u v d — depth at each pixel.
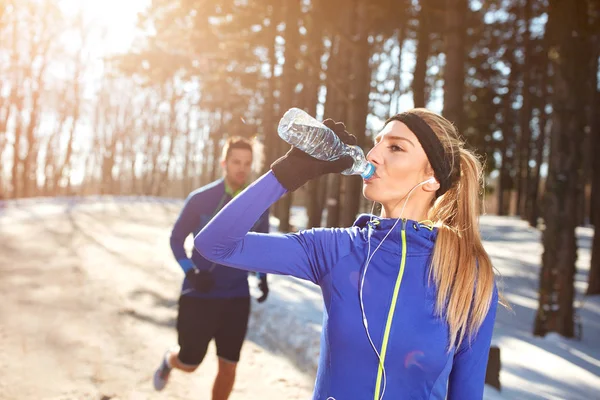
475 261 1.36
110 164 50.62
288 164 1.27
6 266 8.57
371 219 1.43
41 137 44.78
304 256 1.37
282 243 1.37
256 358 4.71
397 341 1.25
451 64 6.62
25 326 5.17
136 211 25.50
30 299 6.31
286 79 14.13
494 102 27.36
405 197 1.40
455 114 6.53
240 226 1.27
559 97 7.48
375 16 11.73
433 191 1.42
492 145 29.70
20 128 38.41
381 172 1.38
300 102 19.89
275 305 6.07
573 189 7.52
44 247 11.18
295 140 1.25
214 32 19.67
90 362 4.29
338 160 1.29
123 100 51.31
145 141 52.56
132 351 4.66
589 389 5.07
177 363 3.19
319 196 15.96
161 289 7.34
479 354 1.33
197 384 4.01
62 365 4.18
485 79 25.16
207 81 29.86
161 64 35.19
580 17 7.43
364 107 9.30
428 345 1.26
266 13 16.11
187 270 3.03
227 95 31.09
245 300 3.17
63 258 9.72
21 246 11.12
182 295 3.16
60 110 43.75
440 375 1.28
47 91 42.59
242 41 19.69
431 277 1.31
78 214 21.52
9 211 20.94
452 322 1.28
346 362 1.28
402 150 1.36
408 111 1.42
